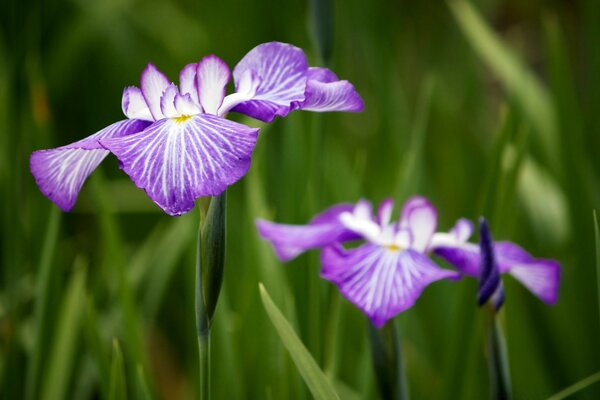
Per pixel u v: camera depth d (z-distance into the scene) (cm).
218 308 88
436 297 108
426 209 72
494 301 69
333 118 126
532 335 103
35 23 119
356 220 73
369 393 85
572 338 103
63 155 64
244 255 94
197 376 92
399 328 94
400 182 94
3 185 106
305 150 94
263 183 102
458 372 89
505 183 96
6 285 99
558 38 104
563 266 107
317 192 90
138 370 77
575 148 104
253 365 91
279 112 62
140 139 61
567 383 102
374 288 68
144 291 111
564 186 104
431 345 108
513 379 101
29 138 112
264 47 66
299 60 66
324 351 88
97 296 106
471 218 109
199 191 58
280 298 86
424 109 103
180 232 102
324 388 66
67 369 89
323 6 89
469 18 120
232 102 64
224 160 59
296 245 73
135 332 88
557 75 104
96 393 106
